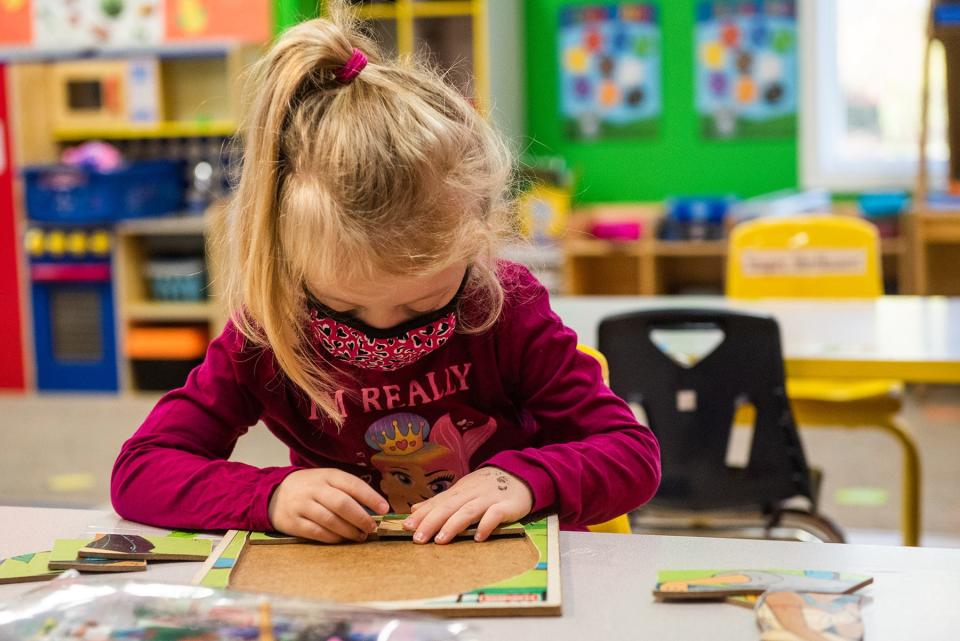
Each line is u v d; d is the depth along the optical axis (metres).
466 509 0.95
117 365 5.04
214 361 1.15
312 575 0.86
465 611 0.78
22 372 5.15
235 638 0.71
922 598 0.79
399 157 0.92
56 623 0.74
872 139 5.44
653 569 0.87
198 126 5.15
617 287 5.52
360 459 1.19
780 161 5.43
